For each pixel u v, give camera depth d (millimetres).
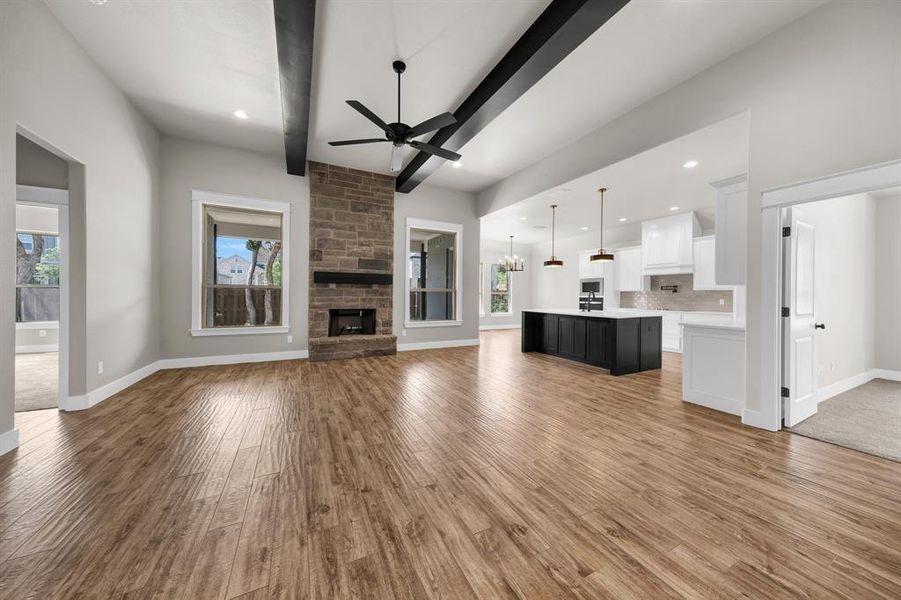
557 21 2412
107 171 3385
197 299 4844
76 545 1454
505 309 11133
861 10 2248
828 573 1335
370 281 5867
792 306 2840
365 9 2482
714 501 1805
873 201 4512
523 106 3711
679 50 2857
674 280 7434
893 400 3516
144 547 1447
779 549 1463
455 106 3744
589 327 5277
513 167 5613
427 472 2084
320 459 2236
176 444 2432
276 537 1520
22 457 2219
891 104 2143
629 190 5180
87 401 3146
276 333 5383
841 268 3771
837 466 2172
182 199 4730
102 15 2615
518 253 11242
